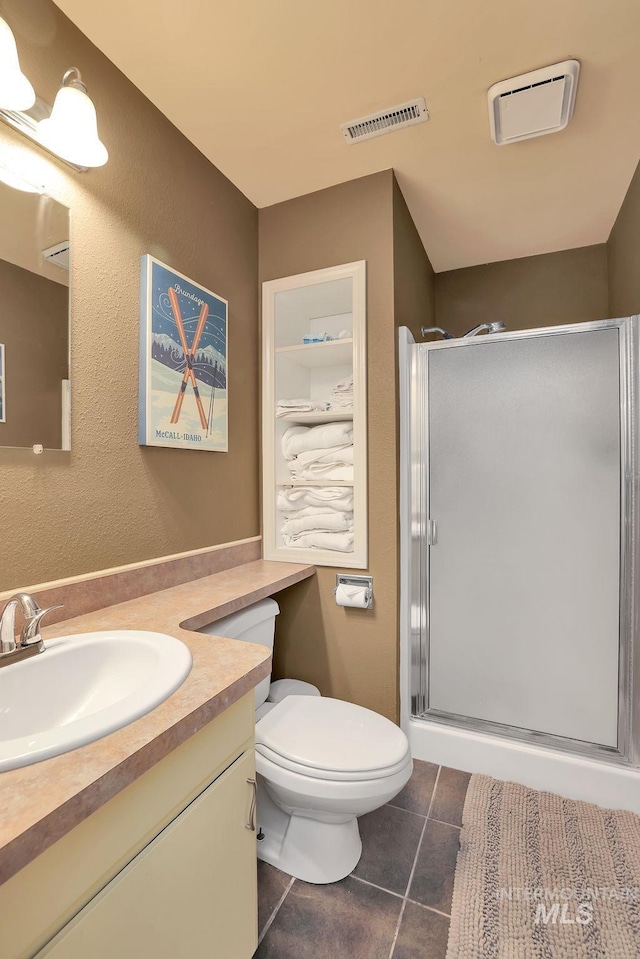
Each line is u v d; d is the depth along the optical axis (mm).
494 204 2115
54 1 1162
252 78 1401
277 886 1266
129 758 615
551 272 2625
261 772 1224
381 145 1703
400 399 1875
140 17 1204
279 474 2076
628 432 1634
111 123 1342
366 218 1887
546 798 1613
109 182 1334
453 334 2824
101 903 605
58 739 622
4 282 1049
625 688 1633
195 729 743
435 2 1174
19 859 479
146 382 1427
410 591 1896
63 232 1185
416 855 1362
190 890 780
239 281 1972
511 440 1793
